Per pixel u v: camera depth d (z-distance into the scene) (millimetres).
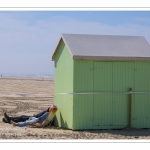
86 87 14391
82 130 14398
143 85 14992
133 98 14898
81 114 14375
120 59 14609
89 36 15430
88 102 14430
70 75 14539
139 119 14961
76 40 15016
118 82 14719
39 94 38281
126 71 14805
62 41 15438
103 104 14578
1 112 22562
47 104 28125
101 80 14539
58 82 15930
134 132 14273
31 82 60281
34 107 25906
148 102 15062
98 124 14555
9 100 30609
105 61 14570
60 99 15641
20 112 22844
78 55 14133
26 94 37969
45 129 14836
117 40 15547
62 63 15438
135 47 15289
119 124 14758
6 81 61094
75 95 14305
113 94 14680
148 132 14336
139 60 14867
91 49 14641
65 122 15039
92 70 14438
